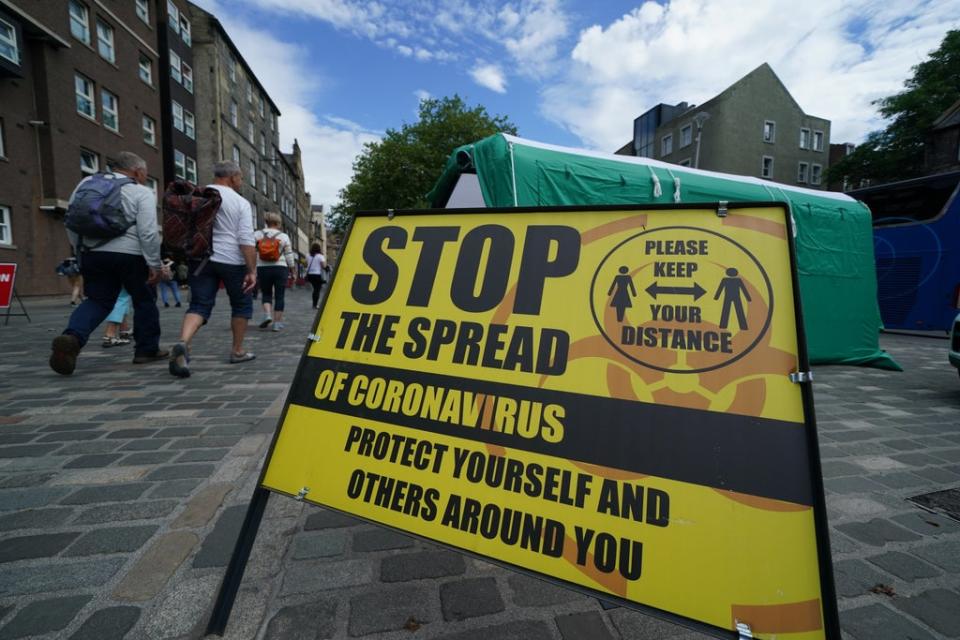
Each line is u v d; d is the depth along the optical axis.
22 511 1.82
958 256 8.09
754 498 1.03
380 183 27.66
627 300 1.31
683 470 1.10
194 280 4.11
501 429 1.28
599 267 1.37
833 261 5.28
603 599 1.04
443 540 1.20
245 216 4.27
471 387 1.36
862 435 3.05
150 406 3.24
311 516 1.85
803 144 37.94
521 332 1.38
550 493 1.18
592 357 1.29
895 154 29.23
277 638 1.23
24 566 1.49
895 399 4.01
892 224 9.02
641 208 1.38
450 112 28.69
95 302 4.02
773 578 0.97
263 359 5.01
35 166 14.02
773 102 36.62
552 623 1.32
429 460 1.30
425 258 1.58
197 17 27.16
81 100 15.66
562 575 1.09
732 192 4.70
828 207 5.22
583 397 1.25
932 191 8.46
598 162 4.15
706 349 1.20
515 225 1.51
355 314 1.57
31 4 13.43
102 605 1.33
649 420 1.18
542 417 1.26
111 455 2.39
